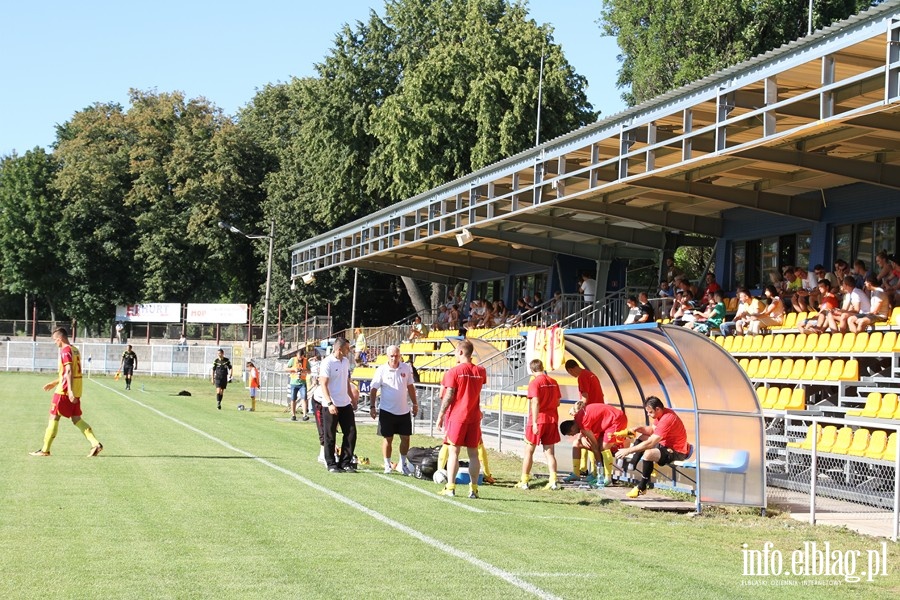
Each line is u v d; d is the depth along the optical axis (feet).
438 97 153.79
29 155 251.19
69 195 244.83
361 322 215.92
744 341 68.90
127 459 50.72
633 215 82.07
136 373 201.77
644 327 43.32
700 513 40.37
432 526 33.37
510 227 100.53
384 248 120.88
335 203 178.81
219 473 45.88
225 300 242.78
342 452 48.91
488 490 44.39
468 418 41.42
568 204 79.61
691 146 56.80
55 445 57.00
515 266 132.57
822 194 73.61
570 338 52.01
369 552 28.55
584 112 158.51
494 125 147.84
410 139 153.89
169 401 115.03
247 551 28.19
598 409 49.01
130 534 30.25
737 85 52.16
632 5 162.40
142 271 245.04
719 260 86.12
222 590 23.52
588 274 104.99
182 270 237.66
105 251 242.99
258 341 199.93
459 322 132.87
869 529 37.32
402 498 39.96
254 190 233.35
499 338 104.99
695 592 25.17
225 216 230.27
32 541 28.86
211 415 92.27
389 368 48.32
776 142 53.01
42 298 283.38
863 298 60.95
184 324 207.72
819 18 137.69
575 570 27.12
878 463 43.68
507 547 30.12
